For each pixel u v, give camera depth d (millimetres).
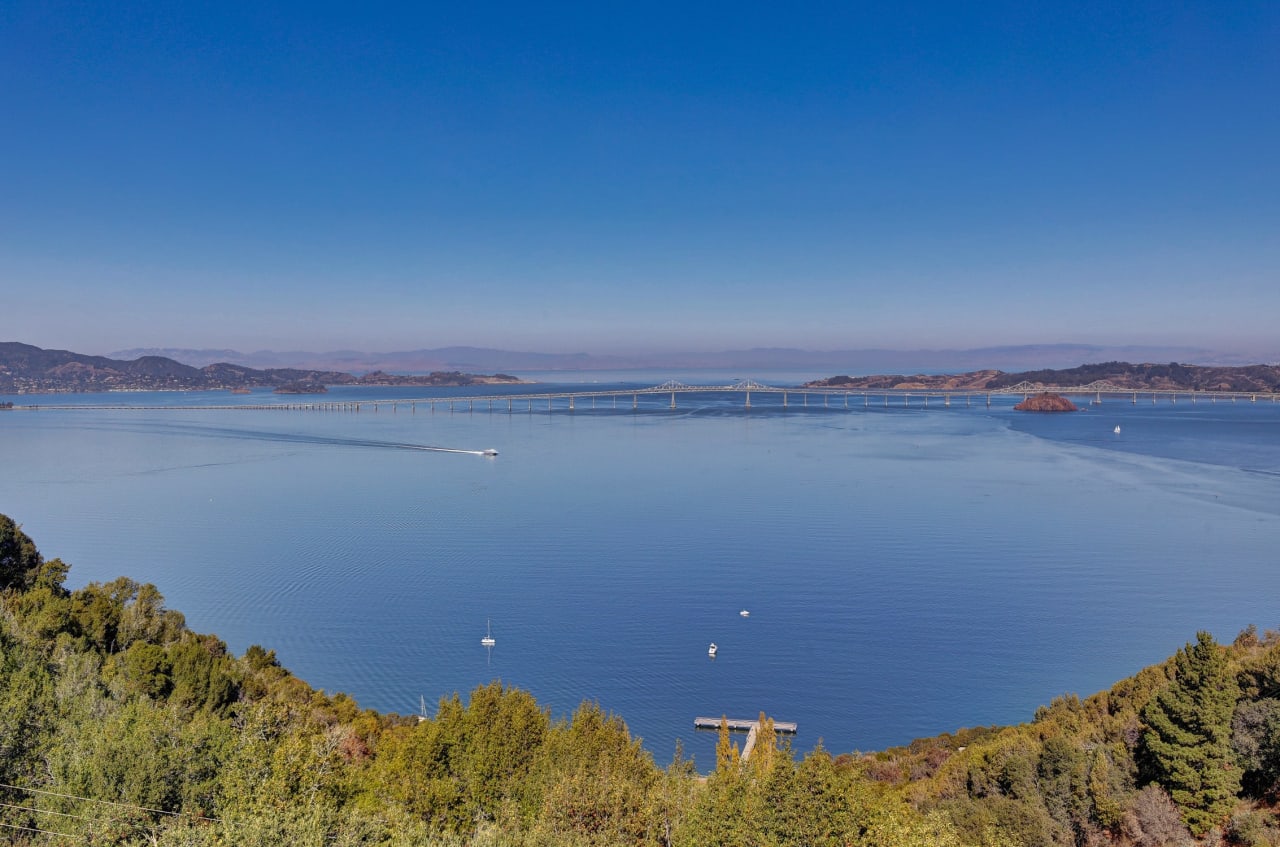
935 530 172875
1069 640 114250
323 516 190000
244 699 65938
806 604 129875
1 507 195750
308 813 37062
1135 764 51500
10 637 61250
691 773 61719
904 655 110438
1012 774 52656
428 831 41844
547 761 52188
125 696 57625
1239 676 58219
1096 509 188750
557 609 128250
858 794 41750
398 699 99500
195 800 40125
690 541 167125
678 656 110625
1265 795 47969
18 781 41188
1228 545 157000
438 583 140250
